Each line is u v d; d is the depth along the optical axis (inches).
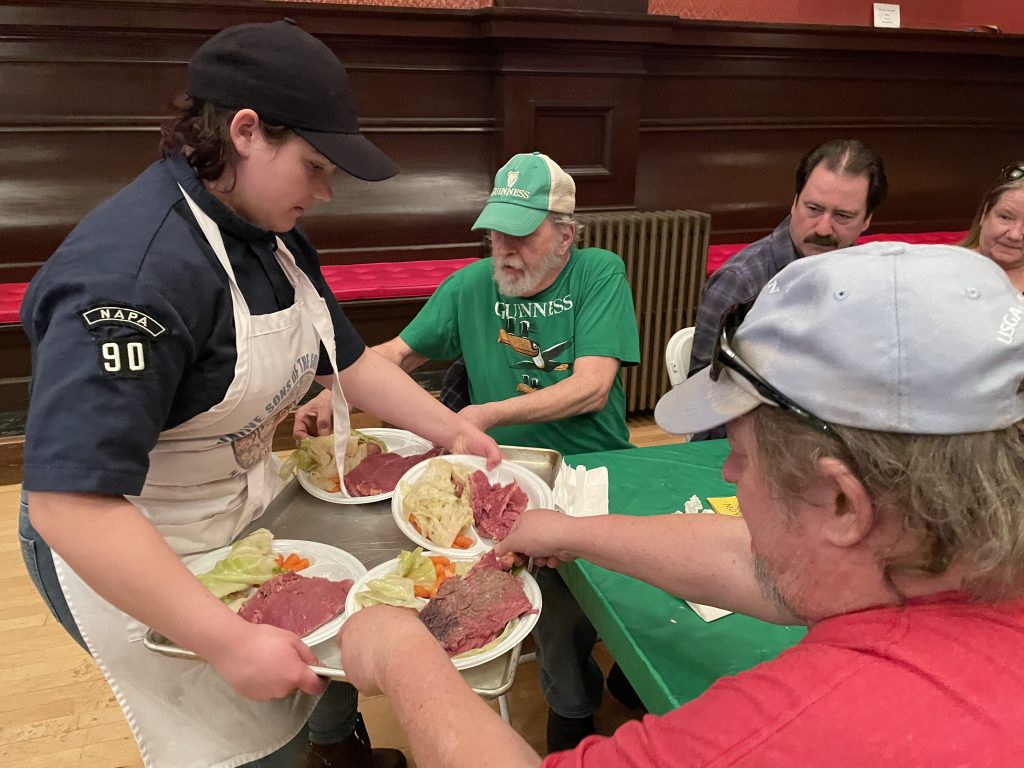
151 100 132.0
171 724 50.2
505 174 75.9
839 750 20.7
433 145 148.2
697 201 165.3
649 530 44.6
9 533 106.3
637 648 40.7
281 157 42.5
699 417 27.9
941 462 21.9
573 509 55.5
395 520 56.5
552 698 65.4
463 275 83.9
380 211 148.2
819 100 167.8
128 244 39.6
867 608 24.7
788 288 25.5
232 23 128.6
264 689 39.5
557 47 139.1
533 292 78.8
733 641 41.4
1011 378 22.0
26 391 128.3
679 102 157.4
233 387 45.6
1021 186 92.2
